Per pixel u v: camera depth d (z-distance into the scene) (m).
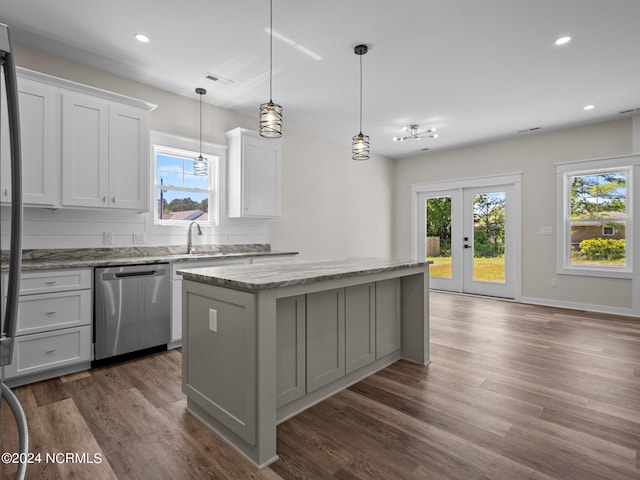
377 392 2.37
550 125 4.77
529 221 5.24
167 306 3.14
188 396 2.09
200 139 4.01
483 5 2.37
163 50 2.97
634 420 2.00
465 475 1.57
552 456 1.69
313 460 1.68
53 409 2.12
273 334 1.71
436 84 3.54
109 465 1.63
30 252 2.91
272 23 2.59
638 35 2.70
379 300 2.73
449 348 3.21
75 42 2.84
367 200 6.23
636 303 4.43
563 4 2.35
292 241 5.03
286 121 4.66
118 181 3.10
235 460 1.68
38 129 2.68
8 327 0.74
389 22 2.56
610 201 4.70
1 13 2.47
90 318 2.71
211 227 4.13
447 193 6.20
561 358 2.95
